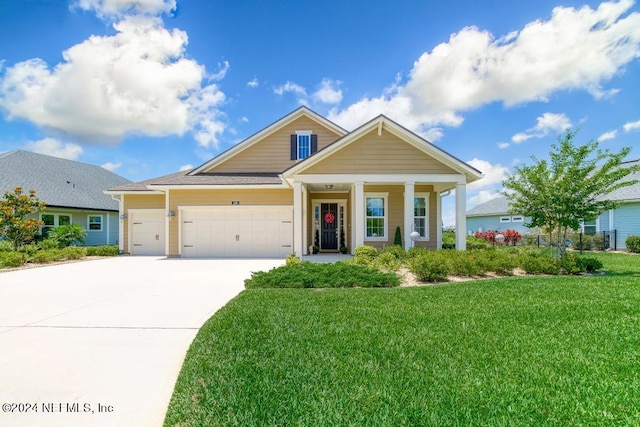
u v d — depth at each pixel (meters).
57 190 20.69
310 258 13.77
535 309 5.09
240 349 3.56
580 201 8.80
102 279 8.76
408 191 11.95
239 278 8.85
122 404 2.66
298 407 2.46
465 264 8.45
